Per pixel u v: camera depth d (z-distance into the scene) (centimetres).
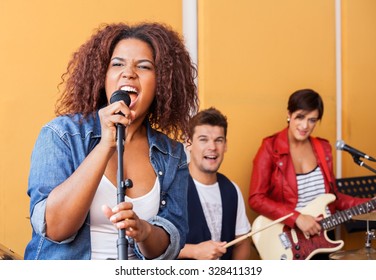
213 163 328
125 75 165
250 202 385
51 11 342
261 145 398
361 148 481
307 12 450
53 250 161
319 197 383
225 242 308
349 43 475
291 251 368
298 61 445
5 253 187
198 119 330
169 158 177
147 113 179
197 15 402
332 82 464
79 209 151
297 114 388
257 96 424
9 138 331
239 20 415
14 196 332
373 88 487
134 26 174
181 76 178
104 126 151
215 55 405
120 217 145
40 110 339
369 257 311
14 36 332
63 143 161
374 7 486
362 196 436
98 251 162
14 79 332
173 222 174
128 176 169
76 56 181
